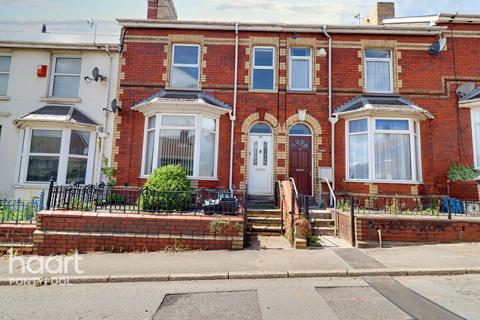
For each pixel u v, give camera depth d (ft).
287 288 16.07
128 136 37.40
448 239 24.38
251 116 37.81
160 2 42.91
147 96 38.32
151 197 24.45
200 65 38.96
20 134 36.73
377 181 34.73
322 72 38.60
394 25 39.68
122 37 39.17
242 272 17.79
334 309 13.46
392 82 38.52
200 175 36.11
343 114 36.68
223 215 23.82
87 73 39.11
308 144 37.88
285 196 27.78
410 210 31.01
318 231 28.45
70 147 36.60
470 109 37.01
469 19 38.27
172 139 35.88
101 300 14.52
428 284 16.60
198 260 20.03
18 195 35.29
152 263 19.42
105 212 23.44
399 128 35.60
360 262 19.67
